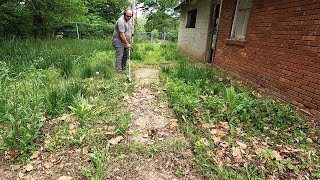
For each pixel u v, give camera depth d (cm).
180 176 209
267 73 450
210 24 788
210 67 686
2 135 254
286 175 212
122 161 226
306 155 241
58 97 338
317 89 329
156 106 365
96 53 818
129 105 364
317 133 291
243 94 371
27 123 271
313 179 208
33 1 1178
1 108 271
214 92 425
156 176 209
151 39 2012
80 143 248
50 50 738
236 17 598
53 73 481
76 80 447
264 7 460
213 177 204
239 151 242
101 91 410
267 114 332
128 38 559
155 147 246
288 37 388
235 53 584
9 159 223
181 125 298
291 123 314
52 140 252
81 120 289
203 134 276
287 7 391
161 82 492
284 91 401
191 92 407
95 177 200
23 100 280
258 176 208
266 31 452
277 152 246
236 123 303
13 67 488
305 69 351
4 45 739
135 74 572
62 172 210
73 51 762
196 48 932
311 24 338
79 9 1349
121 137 262
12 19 1254
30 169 211
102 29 2097
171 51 1098
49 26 1570
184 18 1200
